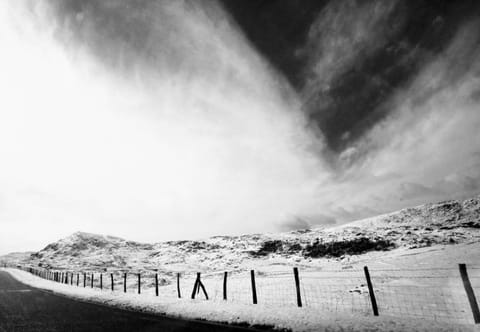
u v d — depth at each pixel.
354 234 167.38
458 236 119.31
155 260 135.12
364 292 20.14
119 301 16.73
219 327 9.69
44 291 24.44
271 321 9.94
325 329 8.68
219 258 140.00
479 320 8.39
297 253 137.00
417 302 15.54
